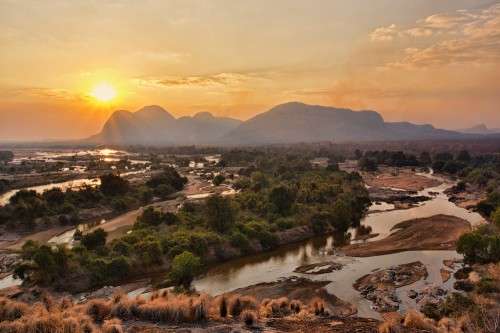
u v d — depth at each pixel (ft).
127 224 327.06
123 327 66.69
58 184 574.56
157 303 76.43
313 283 190.08
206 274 211.41
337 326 72.59
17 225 318.04
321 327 71.56
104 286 195.31
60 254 195.83
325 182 442.09
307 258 237.45
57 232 315.58
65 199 384.68
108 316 72.95
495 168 638.94
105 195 422.00
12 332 59.41
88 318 67.46
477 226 260.83
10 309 75.51
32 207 338.75
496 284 151.74
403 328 72.95
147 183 488.02
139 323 69.41
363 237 284.00
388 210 383.24
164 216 285.23
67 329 59.36
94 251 224.12
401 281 186.60
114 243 231.71
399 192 490.08
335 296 172.04
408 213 366.22
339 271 207.72
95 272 199.52
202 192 479.00
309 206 343.67
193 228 274.77
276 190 326.03
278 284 190.49
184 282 189.78
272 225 283.79
